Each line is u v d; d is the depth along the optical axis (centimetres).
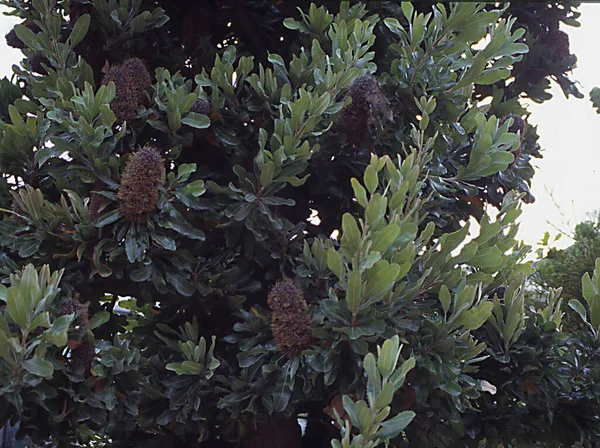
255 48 341
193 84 324
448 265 253
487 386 258
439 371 239
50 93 280
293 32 338
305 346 241
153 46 317
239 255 297
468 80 288
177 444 293
